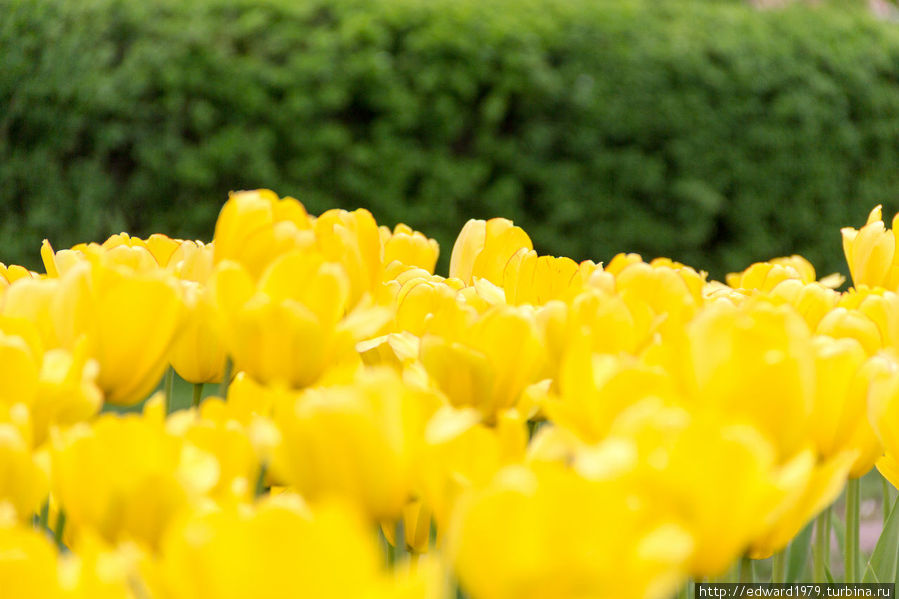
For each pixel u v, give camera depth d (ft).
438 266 33.06
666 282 5.18
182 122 31.94
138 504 4.30
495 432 4.67
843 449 4.61
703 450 4.16
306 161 32.12
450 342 4.91
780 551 4.67
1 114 34.96
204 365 5.35
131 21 32.27
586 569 4.04
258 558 3.95
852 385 4.60
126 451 4.36
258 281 5.04
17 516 4.35
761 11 37.81
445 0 33.17
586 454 4.24
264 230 5.03
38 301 4.80
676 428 4.21
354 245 5.20
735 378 4.38
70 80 32.89
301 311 4.79
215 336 5.33
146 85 31.76
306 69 31.76
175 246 5.87
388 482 4.37
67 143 33.14
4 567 4.05
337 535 3.95
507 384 4.86
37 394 4.52
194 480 4.37
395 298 5.54
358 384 4.42
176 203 32.32
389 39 32.19
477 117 32.96
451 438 4.42
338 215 5.28
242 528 3.97
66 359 4.60
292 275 4.86
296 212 5.18
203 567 3.98
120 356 4.76
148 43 31.94
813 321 5.33
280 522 3.96
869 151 37.32
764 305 4.73
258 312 4.79
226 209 5.08
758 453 4.16
